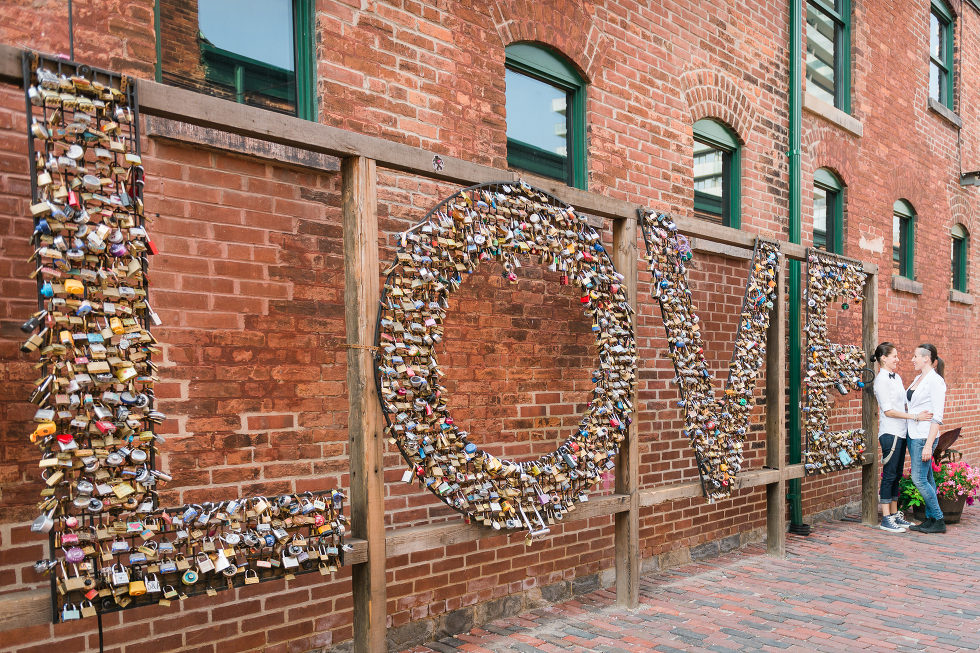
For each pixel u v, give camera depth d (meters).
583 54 4.54
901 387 6.57
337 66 3.31
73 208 2.07
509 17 4.10
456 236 3.20
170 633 2.78
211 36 3.07
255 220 3.06
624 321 3.99
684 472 5.24
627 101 4.85
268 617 3.06
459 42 3.84
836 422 7.09
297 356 3.19
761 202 6.12
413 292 3.04
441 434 3.07
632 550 4.16
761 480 5.18
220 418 2.94
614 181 4.72
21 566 2.43
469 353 3.90
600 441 3.87
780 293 5.38
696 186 5.68
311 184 3.26
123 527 2.16
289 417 3.16
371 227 2.86
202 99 2.38
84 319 2.09
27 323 2.02
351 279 2.85
